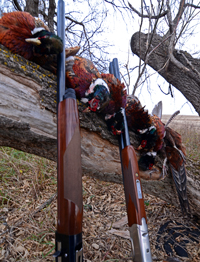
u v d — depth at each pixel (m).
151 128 1.78
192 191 2.31
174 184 2.29
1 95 1.25
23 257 1.62
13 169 2.83
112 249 1.92
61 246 0.78
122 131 1.51
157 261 1.87
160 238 2.17
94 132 1.69
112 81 1.53
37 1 3.30
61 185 0.82
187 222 2.46
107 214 2.46
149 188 2.36
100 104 1.36
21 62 1.26
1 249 1.67
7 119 1.31
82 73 1.31
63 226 0.78
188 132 5.10
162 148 2.07
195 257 1.95
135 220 1.16
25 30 1.15
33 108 1.38
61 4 1.33
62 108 0.94
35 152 1.67
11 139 1.47
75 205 0.80
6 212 2.11
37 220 2.08
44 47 1.14
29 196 2.44
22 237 1.83
